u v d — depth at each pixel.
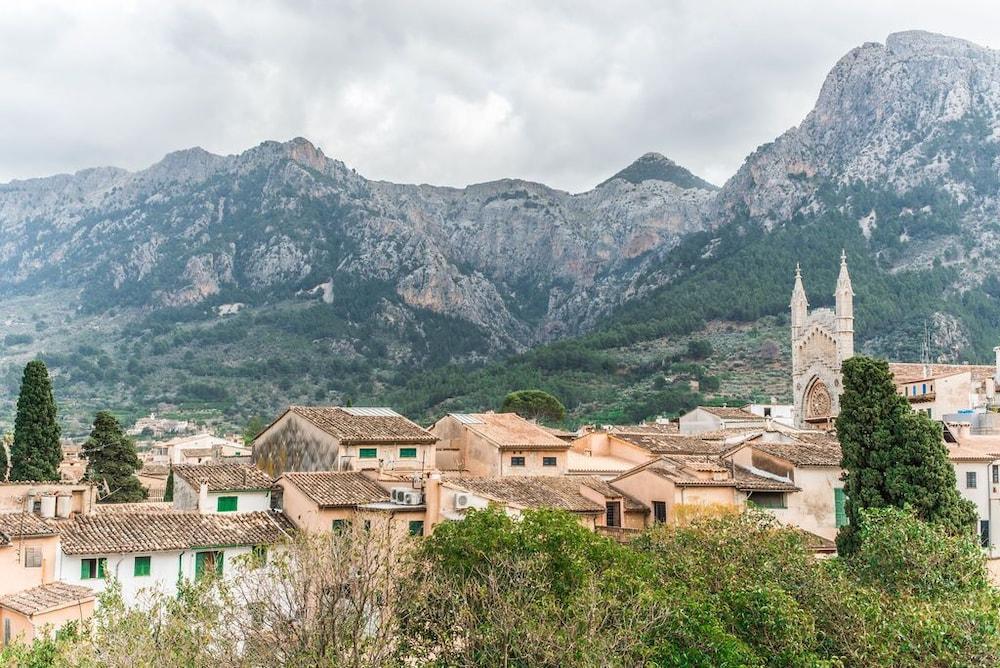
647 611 44.12
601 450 97.94
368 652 43.69
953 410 111.94
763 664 44.03
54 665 42.09
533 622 42.59
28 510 68.25
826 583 50.06
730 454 85.62
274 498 73.69
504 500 68.38
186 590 47.50
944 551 53.56
